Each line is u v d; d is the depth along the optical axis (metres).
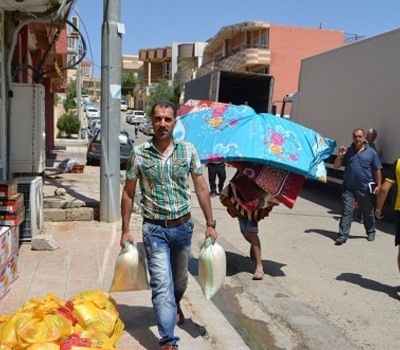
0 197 5.08
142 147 3.76
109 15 8.14
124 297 4.98
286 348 4.36
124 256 3.89
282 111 17.23
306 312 5.18
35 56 16.19
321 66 13.75
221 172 12.26
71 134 33.81
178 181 3.77
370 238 8.45
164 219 3.76
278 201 5.87
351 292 5.82
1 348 3.17
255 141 5.68
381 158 10.74
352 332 4.73
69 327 3.40
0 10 8.23
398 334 4.71
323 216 10.70
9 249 4.89
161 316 3.62
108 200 8.25
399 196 5.64
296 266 6.80
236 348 4.10
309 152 5.87
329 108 13.23
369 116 11.27
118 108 8.27
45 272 5.61
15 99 8.52
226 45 46.41
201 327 4.45
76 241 7.05
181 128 6.20
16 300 4.73
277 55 38.75
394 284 6.14
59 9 8.29
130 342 3.96
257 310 5.23
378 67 10.94
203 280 4.00
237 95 17.38
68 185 11.37
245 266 6.71
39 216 7.03
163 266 3.71
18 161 8.63
